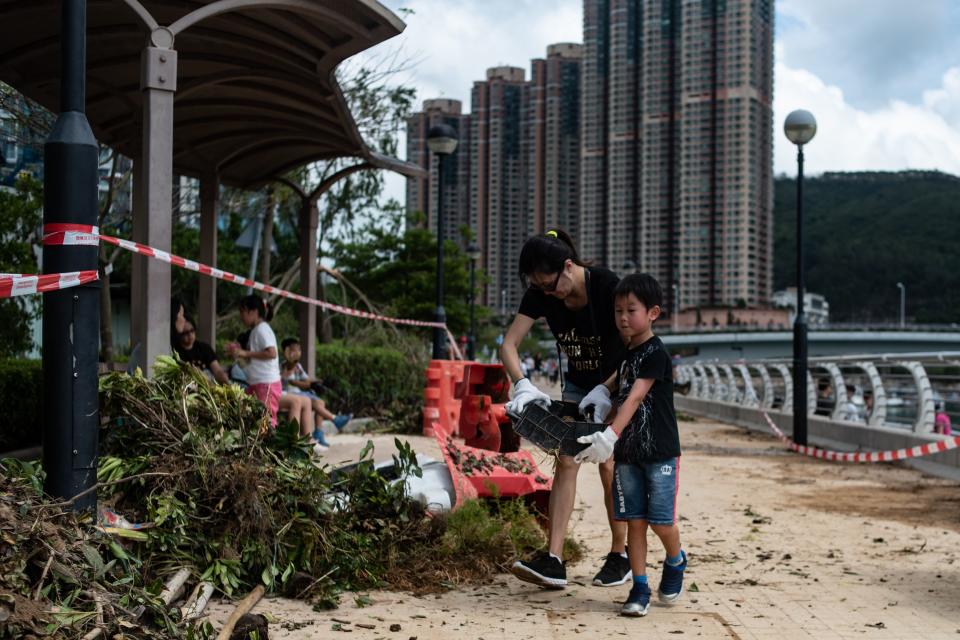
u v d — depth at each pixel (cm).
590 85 12025
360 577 459
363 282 3362
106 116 949
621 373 448
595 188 12331
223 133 1009
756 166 12675
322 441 933
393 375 1653
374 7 689
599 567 532
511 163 10675
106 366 804
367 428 1307
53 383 378
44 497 360
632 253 12656
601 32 12200
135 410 466
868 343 7769
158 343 610
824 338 7781
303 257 1159
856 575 527
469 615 413
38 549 316
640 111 12500
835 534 667
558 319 493
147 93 606
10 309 1294
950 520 739
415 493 555
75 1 391
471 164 10012
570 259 476
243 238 2011
